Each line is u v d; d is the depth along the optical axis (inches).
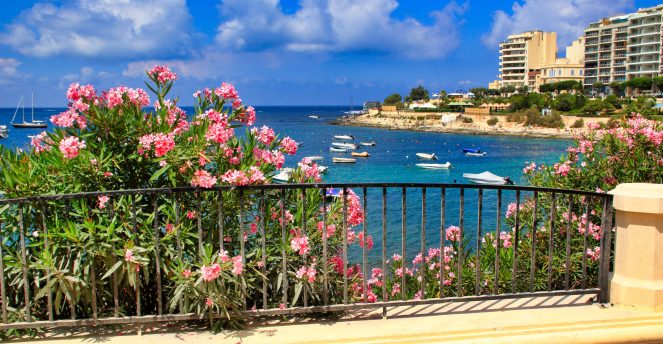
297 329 165.3
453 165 2240.4
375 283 319.6
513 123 4340.6
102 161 169.5
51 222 164.2
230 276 163.9
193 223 175.6
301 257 179.6
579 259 251.4
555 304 187.6
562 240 263.1
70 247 153.8
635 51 4992.6
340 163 2325.3
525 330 163.0
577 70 6048.2
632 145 269.3
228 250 178.1
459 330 161.9
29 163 167.6
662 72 4726.9
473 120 4717.0
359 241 205.3
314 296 176.4
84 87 176.7
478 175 1797.5
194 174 170.7
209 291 154.4
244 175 168.2
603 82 5413.4
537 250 267.4
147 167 181.3
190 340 156.6
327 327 167.0
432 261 329.7
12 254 158.9
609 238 185.3
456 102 5979.3
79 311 174.1
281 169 198.5
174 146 171.3
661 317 171.8
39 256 155.1
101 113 172.7
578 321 168.1
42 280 159.2
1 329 151.9
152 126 175.6
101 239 156.1
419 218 915.4
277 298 177.6
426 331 161.9
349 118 6501.0
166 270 161.0
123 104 177.3
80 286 156.2
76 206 159.3
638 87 4446.4
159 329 164.9
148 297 177.3
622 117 292.7
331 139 3693.4
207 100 190.5
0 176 167.9
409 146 3159.5
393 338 157.6
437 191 1221.7
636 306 178.5
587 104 4141.2
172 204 169.8
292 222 185.0
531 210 286.4
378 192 1194.0
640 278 179.3
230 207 176.9
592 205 265.9
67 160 168.6
